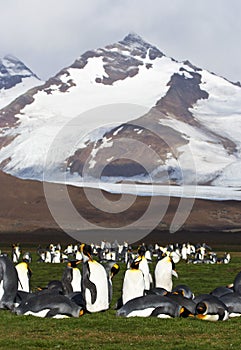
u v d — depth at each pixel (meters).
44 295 22.08
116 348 17.28
